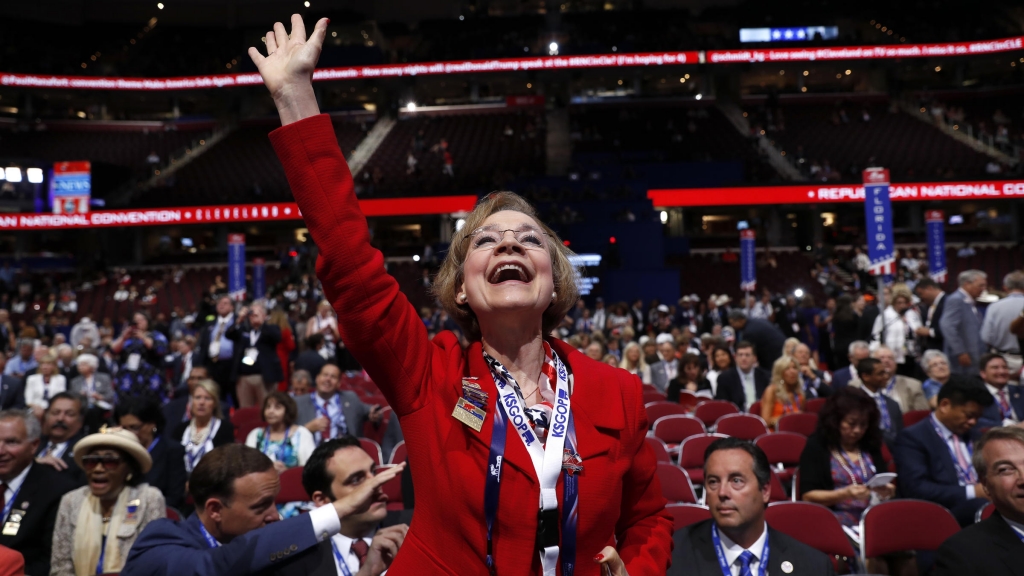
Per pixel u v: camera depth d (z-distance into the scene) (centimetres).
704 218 2744
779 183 2380
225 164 2908
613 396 130
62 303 2191
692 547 298
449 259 144
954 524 362
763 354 844
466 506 117
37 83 2933
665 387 945
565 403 126
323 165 124
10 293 2266
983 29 3116
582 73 3103
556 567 116
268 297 2047
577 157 2683
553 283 141
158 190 2680
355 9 3397
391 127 3122
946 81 3234
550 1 3466
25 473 348
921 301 813
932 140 2773
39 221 2447
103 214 2464
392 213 2434
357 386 1000
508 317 128
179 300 2291
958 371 649
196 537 253
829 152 2761
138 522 320
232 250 1482
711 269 2311
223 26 3381
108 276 2478
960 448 428
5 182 2527
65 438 473
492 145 2908
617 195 2395
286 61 129
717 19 3312
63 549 320
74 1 3259
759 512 286
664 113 3053
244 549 224
